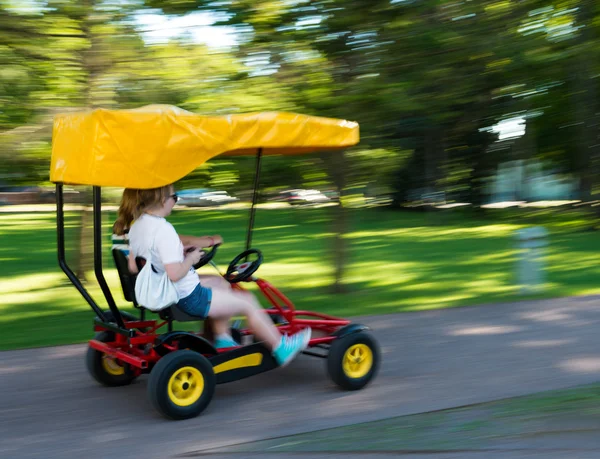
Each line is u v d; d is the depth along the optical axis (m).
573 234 15.37
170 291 4.25
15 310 7.89
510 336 6.22
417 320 6.95
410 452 3.55
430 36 7.43
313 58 7.86
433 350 5.79
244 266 4.88
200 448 3.71
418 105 7.61
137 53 7.79
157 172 4.17
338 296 8.54
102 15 7.58
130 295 4.55
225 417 4.25
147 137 4.11
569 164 19.23
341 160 8.16
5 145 7.88
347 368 4.71
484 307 7.55
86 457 3.62
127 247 4.54
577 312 7.18
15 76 7.52
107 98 7.92
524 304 7.67
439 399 4.49
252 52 7.79
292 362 5.55
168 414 4.12
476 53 7.76
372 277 10.04
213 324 4.78
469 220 20.45
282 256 12.66
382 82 7.45
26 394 4.75
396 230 17.73
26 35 7.42
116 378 4.94
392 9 7.40
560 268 10.38
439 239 15.27
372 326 6.74
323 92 7.74
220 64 7.85
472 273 10.18
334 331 4.98
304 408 4.39
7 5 7.41
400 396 4.58
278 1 7.46
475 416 4.11
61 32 7.57
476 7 7.77
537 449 3.56
